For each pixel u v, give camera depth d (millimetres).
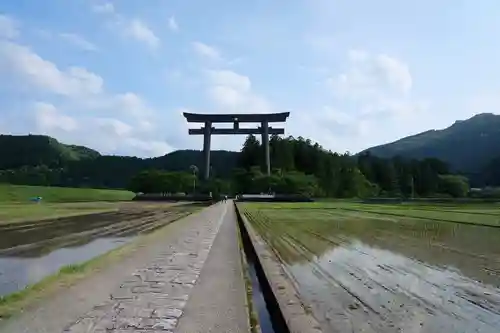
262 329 8258
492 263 14898
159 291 10008
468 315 8500
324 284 11445
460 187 137625
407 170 153750
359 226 31500
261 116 125188
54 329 7117
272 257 16328
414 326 7809
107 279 11367
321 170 147625
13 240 23375
